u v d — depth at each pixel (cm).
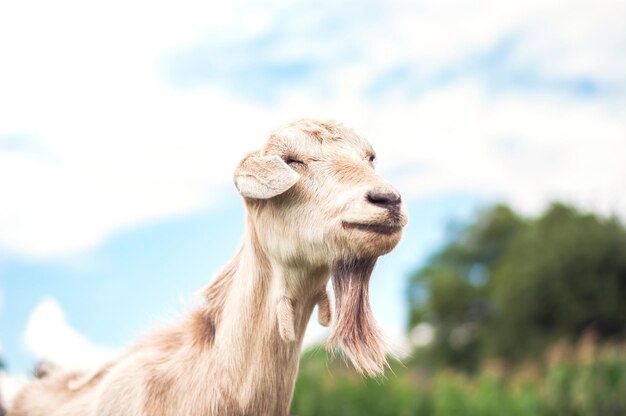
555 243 4800
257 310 375
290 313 363
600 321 4450
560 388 1670
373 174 357
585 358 1717
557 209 5462
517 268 4981
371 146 392
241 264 389
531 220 6900
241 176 352
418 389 1688
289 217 363
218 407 372
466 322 5775
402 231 347
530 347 4528
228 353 377
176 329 411
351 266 354
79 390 434
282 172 344
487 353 4812
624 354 1723
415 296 6681
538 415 1653
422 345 5919
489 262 6919
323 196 357
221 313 392
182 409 377
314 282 374
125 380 392
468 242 7000
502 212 7000
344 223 346
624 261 4494
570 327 4509
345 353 377
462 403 1644
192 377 382
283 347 374
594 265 4534
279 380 375
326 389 1426
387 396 1514
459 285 5894
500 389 1864
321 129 378
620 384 1634
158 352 400
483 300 5753
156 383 385
